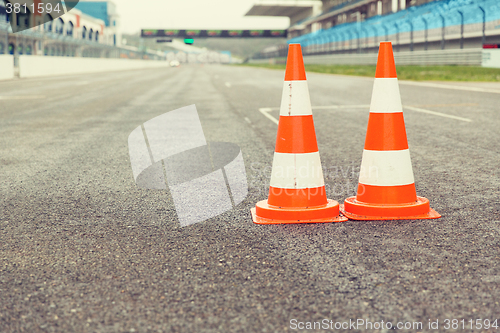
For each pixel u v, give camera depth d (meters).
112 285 2.20
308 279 2.22
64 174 4.78
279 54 107.12
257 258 2.50
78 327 1.82
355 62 51.00
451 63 34.66
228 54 169.75
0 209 3.55
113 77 34.75
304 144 3.25
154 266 2.42
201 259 2.50
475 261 2.40
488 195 3.69
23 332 1.79
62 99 14.84
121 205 3.64
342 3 74.94
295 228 3.04
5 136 7.45
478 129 7.22
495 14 35.28
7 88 20.84
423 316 1.87
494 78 20.61
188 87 20.67
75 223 3.19
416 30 47.12
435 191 3.85
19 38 47.31
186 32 114.44
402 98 12.68
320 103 12.23
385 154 3.25
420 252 2.54
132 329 1.80
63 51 62.16
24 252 2.65
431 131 7.15
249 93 16.56
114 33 104.88
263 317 1.87
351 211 3.31
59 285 2.20
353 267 2.36
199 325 1.82
